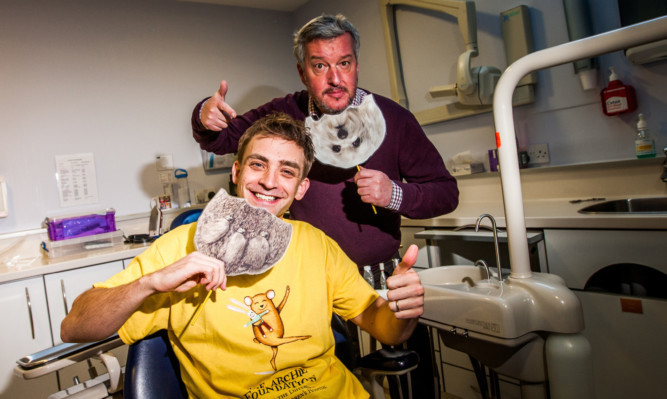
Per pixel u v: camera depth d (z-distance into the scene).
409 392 0.99
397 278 0.85
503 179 1.19
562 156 2.20
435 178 1.55
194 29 3.24
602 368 1.61
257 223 0.88
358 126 1.36
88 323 0.79
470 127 2.56
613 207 1.95
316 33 1.24
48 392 2.13
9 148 2.59
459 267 1.61
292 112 1.55
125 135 2.94
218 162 3.24
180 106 3.16
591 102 2.08
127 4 2.98
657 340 1.47
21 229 2.61
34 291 2.13
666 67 1.85
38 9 2.70
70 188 2.75
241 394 0.87
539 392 1.23
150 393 0.88
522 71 1.13
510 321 1.09
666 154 1.77
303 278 0.98
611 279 1.78
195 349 0.88
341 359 1.07
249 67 3.47
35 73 2.68
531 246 1.77
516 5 2.28
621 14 1.88
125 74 2.96
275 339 0.90
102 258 2.29
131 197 2.95
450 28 2.58
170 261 0.93
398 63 2.87
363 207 1.47
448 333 1.38
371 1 3.02
